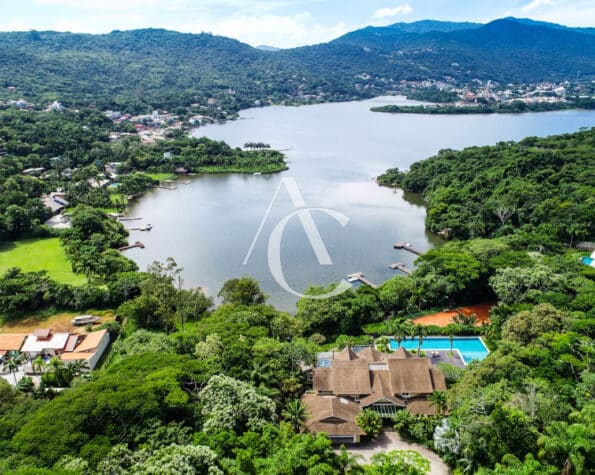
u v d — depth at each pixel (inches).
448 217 7303.2
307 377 3533.5
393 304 4763.8
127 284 5044.3
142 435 2527.1
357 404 3196.4
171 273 5792.3
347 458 2480.3
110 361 3956.7
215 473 2197.3
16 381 3708.2
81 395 2741.1
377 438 3006.9
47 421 2527.1
